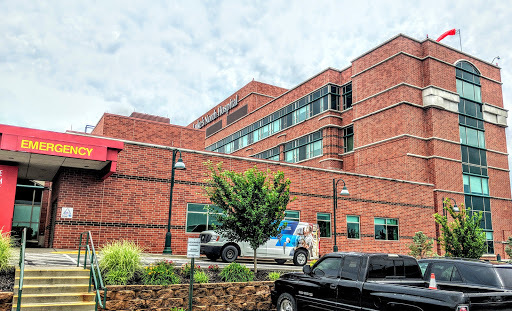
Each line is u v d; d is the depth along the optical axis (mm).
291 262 22359
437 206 34188
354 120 39094
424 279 9344
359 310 8078
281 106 49062
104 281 10570
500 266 8266
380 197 31109
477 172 37969
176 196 22750
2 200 18750
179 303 10797
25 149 16750
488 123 40375
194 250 9312
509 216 39906
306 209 27562
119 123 32406
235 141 59188
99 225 20359
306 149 43688
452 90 37625
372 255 8484
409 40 36594
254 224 13719
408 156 33844
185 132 35156
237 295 11812
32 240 29578
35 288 9609
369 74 38344
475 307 6781
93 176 20641
